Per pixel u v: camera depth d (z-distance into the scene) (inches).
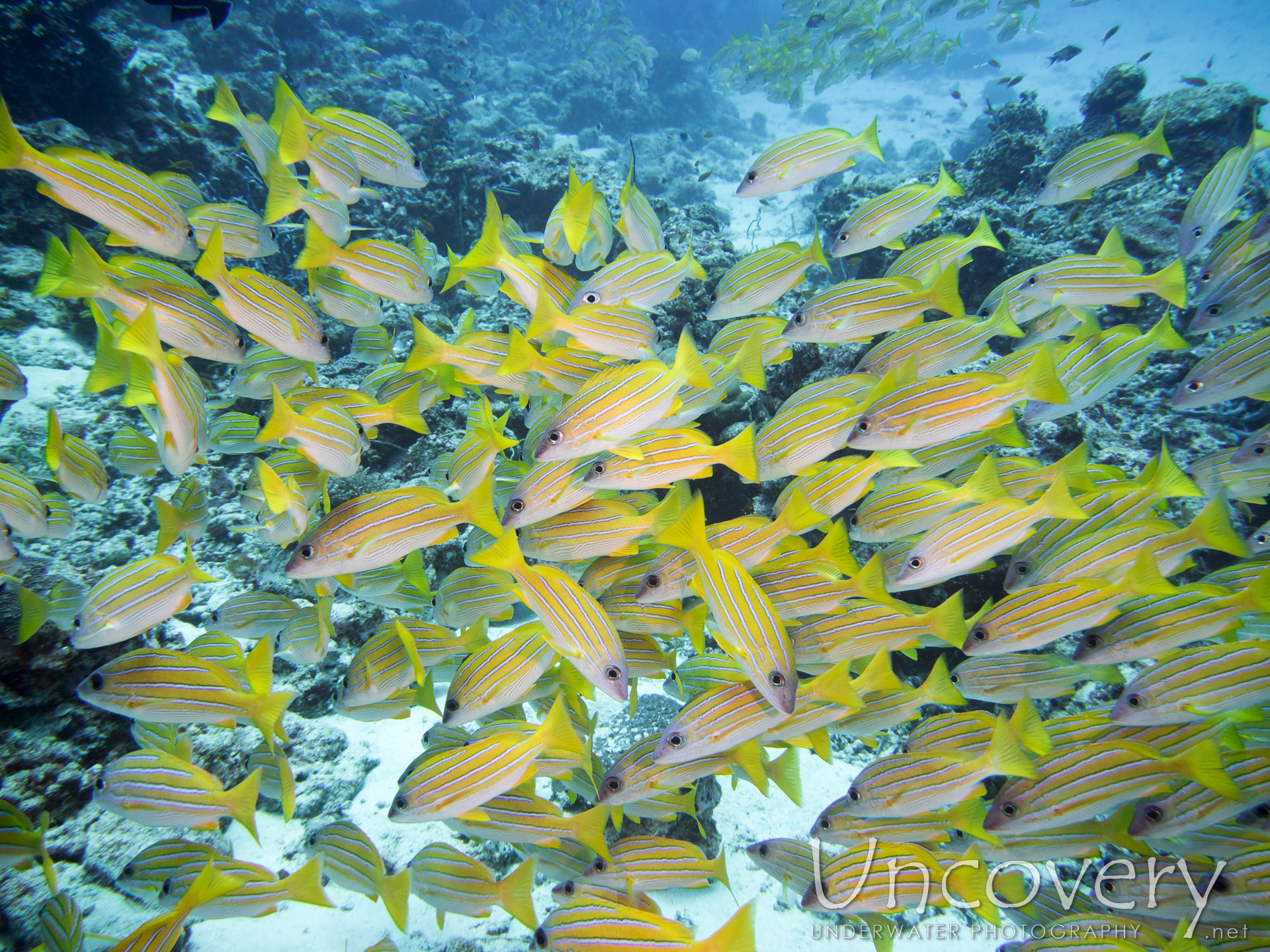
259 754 36.1
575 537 34.2
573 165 126.3
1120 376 41.6
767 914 39.2
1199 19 521.7
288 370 49.7
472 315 56.5
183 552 59.8
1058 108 329.7
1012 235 81.1
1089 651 33.2
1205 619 31.4
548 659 31.7
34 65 91.1
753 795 45.9
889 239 46.4
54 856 36.9
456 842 41.6
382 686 35.4
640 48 271.7
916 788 30.5
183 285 38.7
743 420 56.4
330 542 32.1
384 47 229.8
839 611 33.4
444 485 53.3
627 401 32.7
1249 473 41.8
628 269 42.1
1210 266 47.0
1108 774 29.6
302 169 105.4
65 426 65.9
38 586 39.9
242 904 30.5
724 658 35.5
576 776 35.5
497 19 340.2
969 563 33.5
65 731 39.4
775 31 216.7
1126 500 35.8
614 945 26.0
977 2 186.4
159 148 102.3
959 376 36.1
